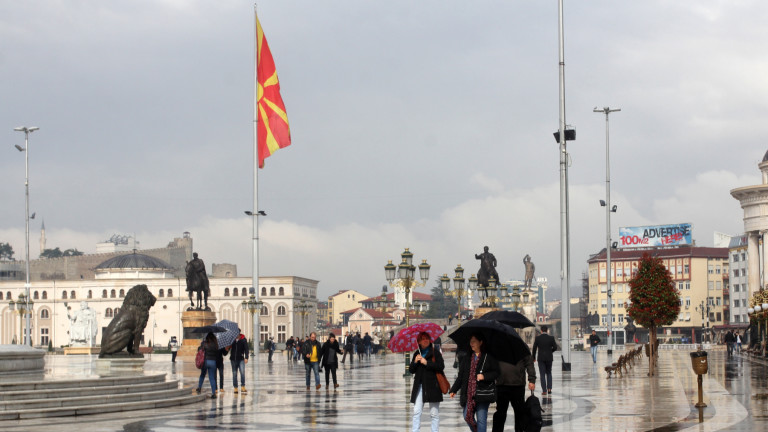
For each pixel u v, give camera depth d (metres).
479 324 14.85
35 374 26.80
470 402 15.00
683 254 171.62
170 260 183.12
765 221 121.94
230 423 20.47
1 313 161.88
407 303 44.47
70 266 175.00
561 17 41.34
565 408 23.20
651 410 22.50
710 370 43.91
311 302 168.62
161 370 45.44
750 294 124.38
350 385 35.44
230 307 158.38
